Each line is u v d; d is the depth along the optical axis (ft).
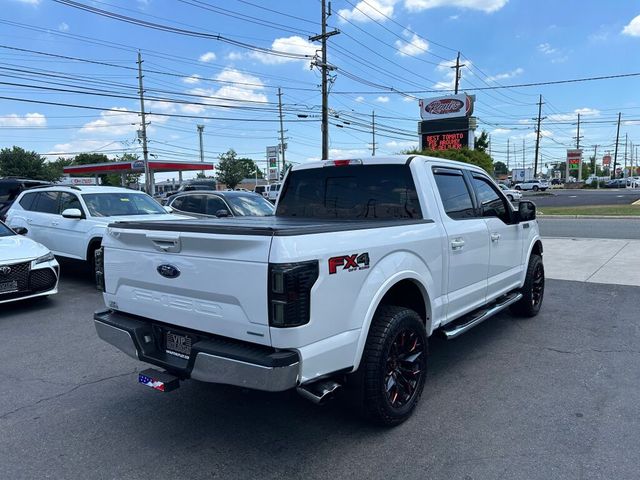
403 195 13.97
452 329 14.19
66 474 9.98
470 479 9.54
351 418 12.17
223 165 251.19
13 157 215.51
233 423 12.07
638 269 30.76
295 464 10.20
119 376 15.25
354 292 10.19
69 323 21.17
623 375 14.55
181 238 10.34
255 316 9.26
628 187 256.73
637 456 10.20
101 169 157.69
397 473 9.80
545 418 11.94
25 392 14.06
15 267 22.34
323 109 100.42
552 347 17.17
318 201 15.83
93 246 28.09
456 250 13.92
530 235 19.97
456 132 132.67
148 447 11.00
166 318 11.03
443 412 12.36
